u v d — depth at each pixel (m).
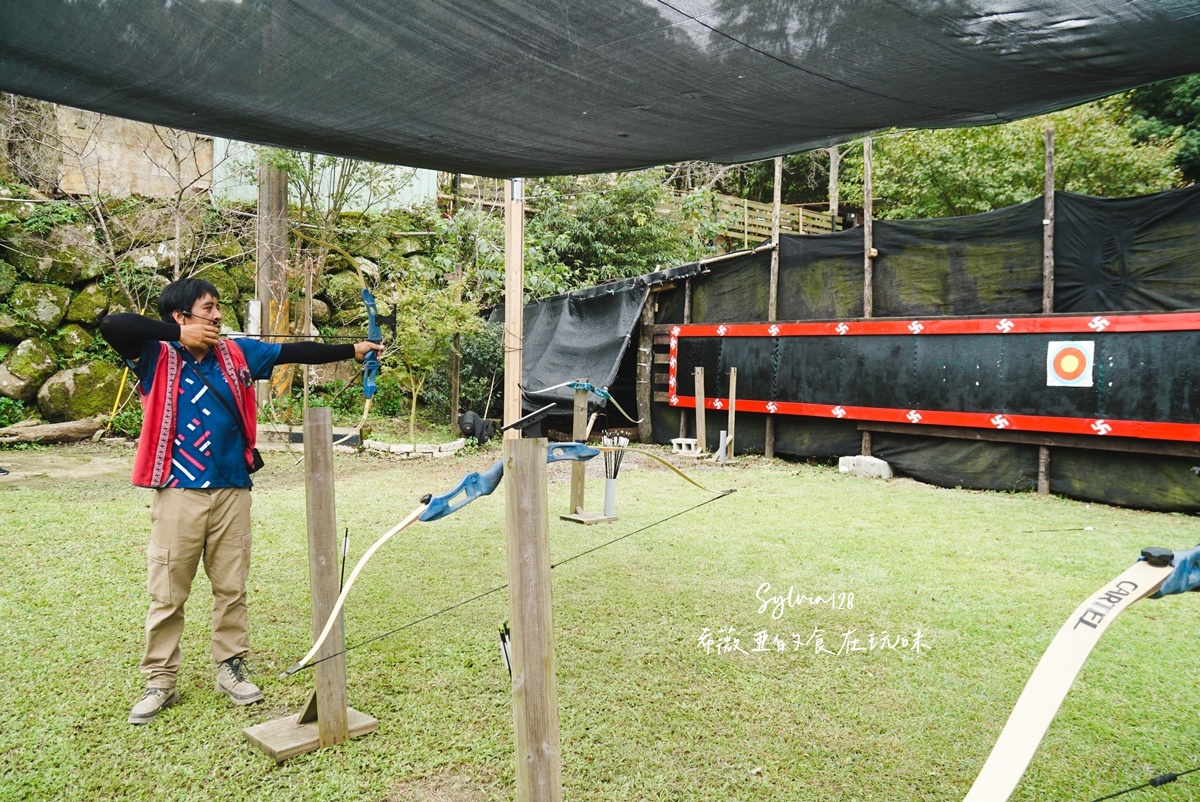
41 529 5.76
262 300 11.63
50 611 4.07
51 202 11.59
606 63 2.93
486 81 3.11
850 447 9.49
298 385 12.55
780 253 10.25
